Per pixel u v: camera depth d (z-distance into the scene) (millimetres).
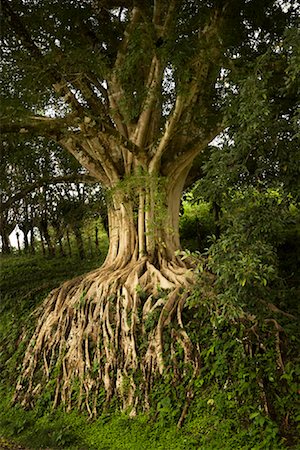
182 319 9375
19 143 13648
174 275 10539
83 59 10242
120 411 8570
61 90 9773
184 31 9461
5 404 10117
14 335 12070
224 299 6027
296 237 14242
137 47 9594
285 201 6223
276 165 6438
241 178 6473
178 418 7789
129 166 11680
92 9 11633
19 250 21828
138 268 10773
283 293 9664
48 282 14891
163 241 11328
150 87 10359
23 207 19109
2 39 10133
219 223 6875
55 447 8055
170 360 8695
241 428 7047
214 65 9883
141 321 9727
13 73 9938
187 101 10312
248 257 5664
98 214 16234
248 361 7840
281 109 7414
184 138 11789
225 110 6953
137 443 7570
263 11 10367
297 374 7336
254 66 6863
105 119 11938
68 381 9602
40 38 10664
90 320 10203
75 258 18672
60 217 17484
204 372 8289
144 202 11164
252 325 8188
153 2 11688
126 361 9164
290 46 5938
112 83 11328
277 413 7082
